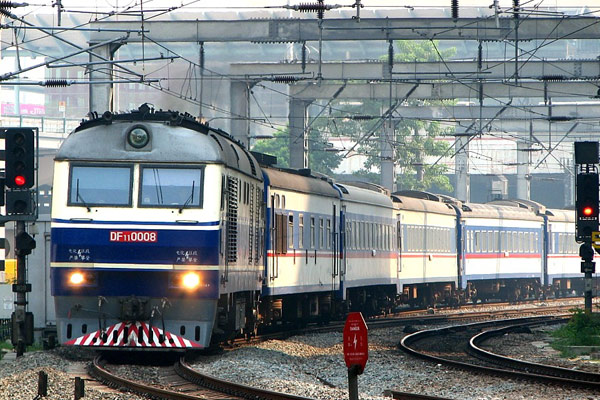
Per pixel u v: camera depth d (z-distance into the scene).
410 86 154.50
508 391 53.41
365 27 115.38
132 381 51.66
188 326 60.50
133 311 60.03
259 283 75.44
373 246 114.62
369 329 102.69
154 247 60.12
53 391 47.59
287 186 84.06
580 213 90.69
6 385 49.72
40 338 76.12
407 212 130.12
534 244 175.50
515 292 174.88
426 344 86.69
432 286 144.88
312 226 92.06
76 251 60.28
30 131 61.47
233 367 58.50
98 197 60.53
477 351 76.62
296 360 68.44
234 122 138.75
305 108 156.38
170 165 60.84
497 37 116.31
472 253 154.88
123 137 61.06
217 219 60.53
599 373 61.16
